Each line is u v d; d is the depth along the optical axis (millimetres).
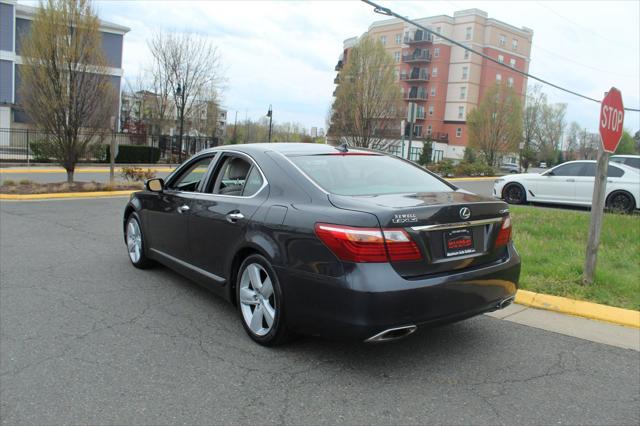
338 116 31906
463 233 3699
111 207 12242
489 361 3895
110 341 4172
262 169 4379
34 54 15094
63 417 3045
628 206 12969
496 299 3867
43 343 4117
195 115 40188
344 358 3887
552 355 4035
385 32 79250
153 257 6000
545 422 3057
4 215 10570
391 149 30984
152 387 3414
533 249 7145
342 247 3371
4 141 34812
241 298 4250
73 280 5918
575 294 5293
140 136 35531
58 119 15508
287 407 3174
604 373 3736
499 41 72375
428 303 3406
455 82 72750
